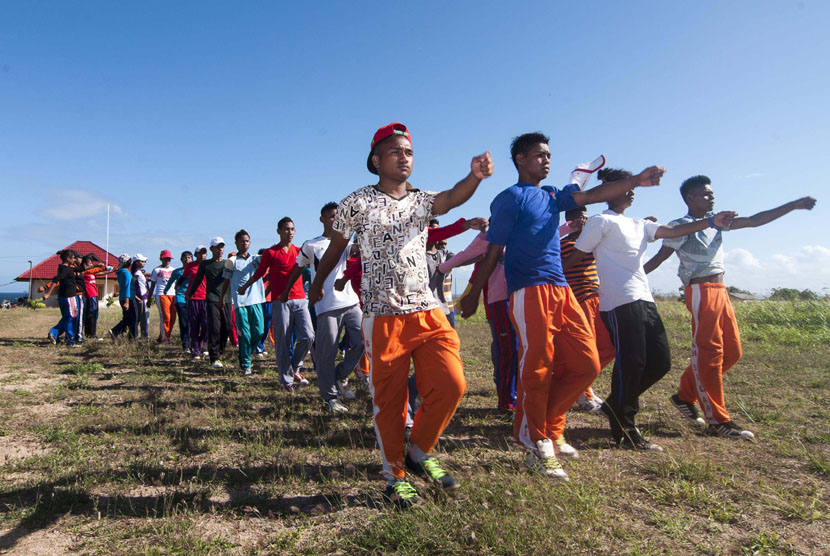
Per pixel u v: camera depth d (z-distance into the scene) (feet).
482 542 7.04
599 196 10.16
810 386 18.65
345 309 15.93
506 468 10.19
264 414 15.20
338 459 11.04
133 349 29.71
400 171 8.82
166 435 12.86
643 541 7.25
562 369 10.69
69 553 7.19
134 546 7.37
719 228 12.29
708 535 7.50
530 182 10.93
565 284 10.51
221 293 23.49
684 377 13.79
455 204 8.57
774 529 7.66
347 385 17.75
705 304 13.07
